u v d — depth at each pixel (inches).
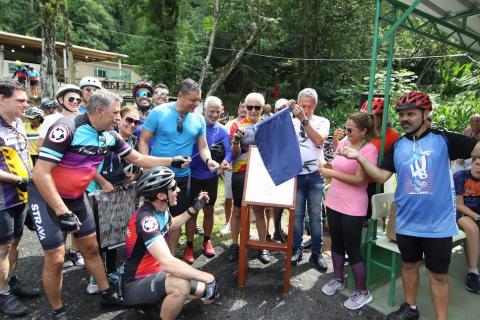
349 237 116.3
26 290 119.6
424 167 96.1
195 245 165.2
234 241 151.0
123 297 104.3
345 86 729.6
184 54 785.6
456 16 147.2
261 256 149.9
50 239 96.2
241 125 151.3
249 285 131.3
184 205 133.1
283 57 817.5
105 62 910.4
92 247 107.1
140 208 102.4
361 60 725.9
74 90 128.6
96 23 1210.0
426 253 99.7
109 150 111.1
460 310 116.6
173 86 767.7
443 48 644.1
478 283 126.7
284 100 166.2
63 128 92.2
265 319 111.3
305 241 171.5
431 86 559.2
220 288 128.6
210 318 111.2
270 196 124.6
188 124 129.8
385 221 138.9
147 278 99.9
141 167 118.0
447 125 327.0
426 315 112.7
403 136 104.0
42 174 89.4
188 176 133.8
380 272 132.5
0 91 106.6
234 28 762.8
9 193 108.1
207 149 141.1
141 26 795.4
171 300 95.2
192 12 860.0
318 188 142.5
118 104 97.4
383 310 115.4
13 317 108.7
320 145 133.5
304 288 130.0
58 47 692.7
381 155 121.6
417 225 98.0
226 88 916.0
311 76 755.4
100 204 114.5
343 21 708.0
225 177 177.0
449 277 139.1
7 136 109.1
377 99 132.5
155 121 125.9
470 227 126.9
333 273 141.4
